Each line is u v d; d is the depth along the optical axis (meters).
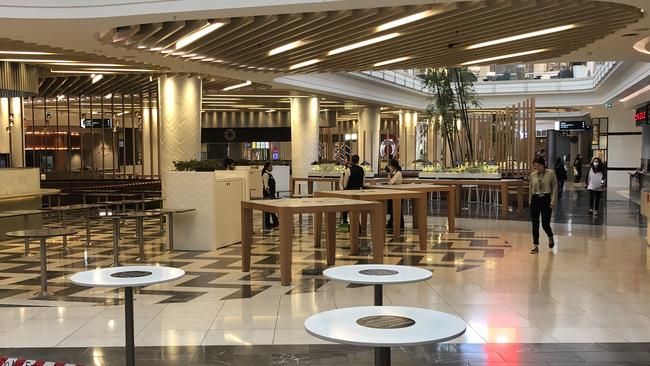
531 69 28.92
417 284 7.25
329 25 10.10
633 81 19.23
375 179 19.72
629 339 5.05
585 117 33.72
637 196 21.95
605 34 10.79
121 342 5.04
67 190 17.77
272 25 10.07
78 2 8.97
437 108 21.59
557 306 6.17
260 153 31.36
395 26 9.95
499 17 9.38
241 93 20.69
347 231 12.57
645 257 9.13
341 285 7.28
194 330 5.36
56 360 4.60
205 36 10.80
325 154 28.73
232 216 10.84
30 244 11.27
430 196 20.83
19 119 19.50
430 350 4.75
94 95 21.73
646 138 26.33
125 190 17.66
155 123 25.70
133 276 4.14
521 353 4.68
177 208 10.25
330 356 4.63
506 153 19.58
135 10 8.84
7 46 11.70
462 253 9.63
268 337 5.13
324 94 21.11
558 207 17.62
